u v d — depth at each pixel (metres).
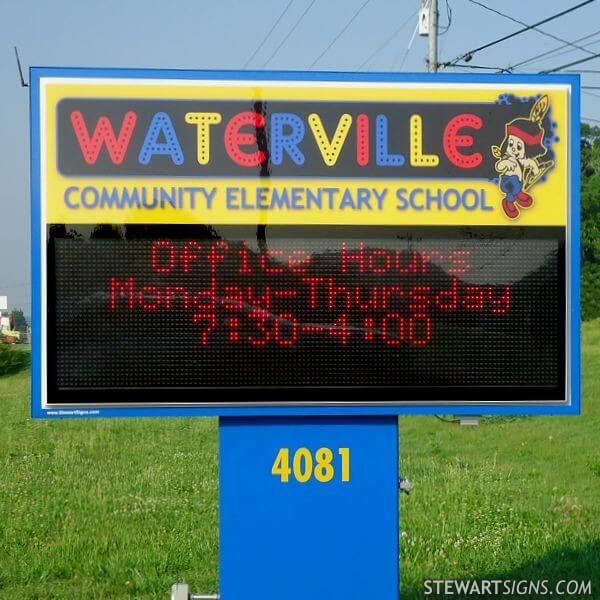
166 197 5.82
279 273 5.85
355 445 5.98
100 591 7.80
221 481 5.95
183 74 5.83
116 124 5.82
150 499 11.26
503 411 5.89
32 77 5.78
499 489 11.71
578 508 10.55
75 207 5.79
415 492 11.35
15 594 7.75
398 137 5.91
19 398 25.25
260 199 5.85
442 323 5.89
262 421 5.96
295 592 5.95
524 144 5.95
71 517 10.34
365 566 5.97
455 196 5.91
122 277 5.79
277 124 5.87
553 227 5.95
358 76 5.89
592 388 21.22
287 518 5.96
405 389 5.87
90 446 15.96
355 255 5.88
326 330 5.85
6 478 12.86
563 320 5.92
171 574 8.29
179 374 5.80
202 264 5.82
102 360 5.77
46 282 5.75
